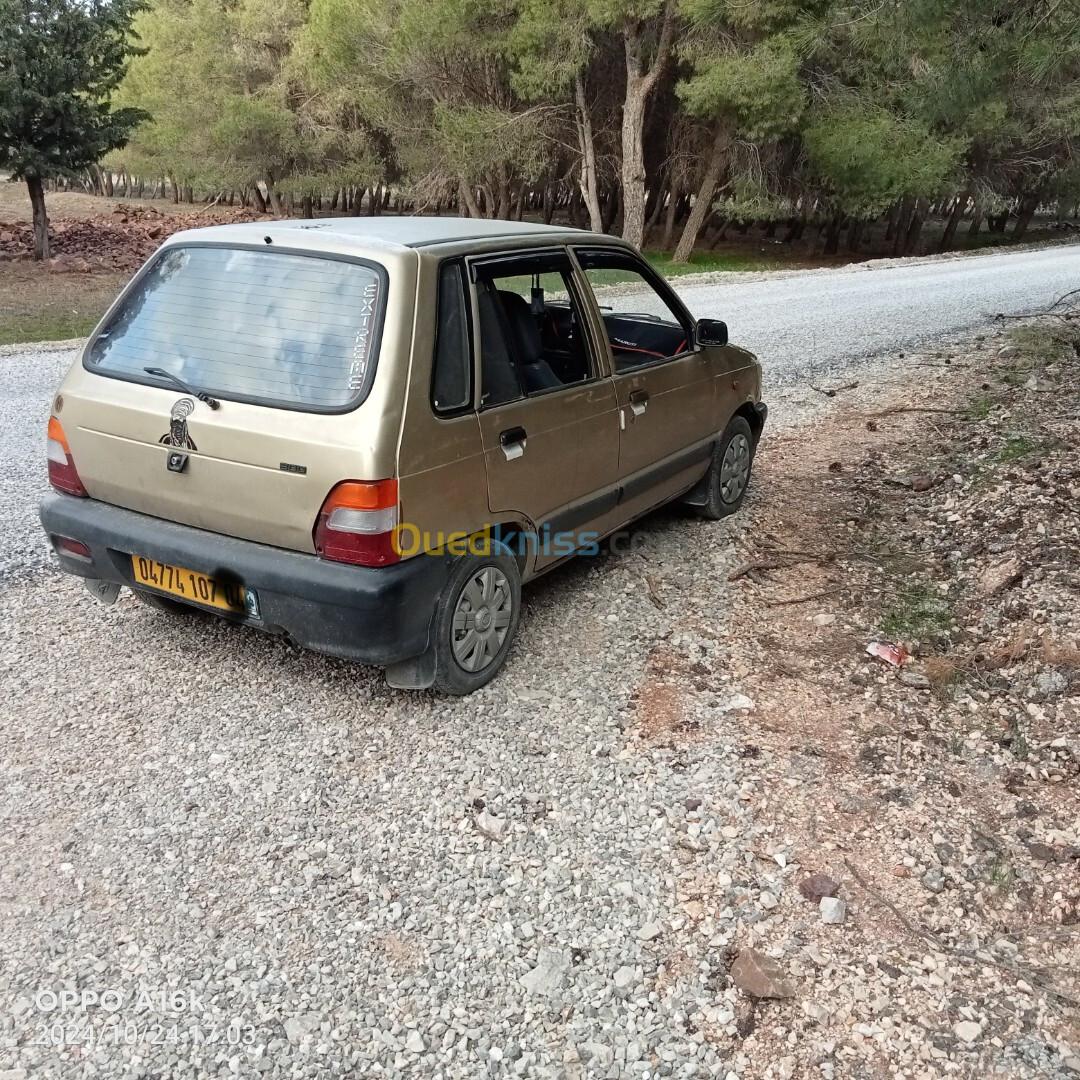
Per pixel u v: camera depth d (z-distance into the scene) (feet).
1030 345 34.91
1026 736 11.91
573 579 16.51
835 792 10.91
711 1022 7.98
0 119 65.62
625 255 15.60
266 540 11.12
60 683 12.76
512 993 8.23
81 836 9.94
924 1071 7.57
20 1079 7.34
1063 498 18.20
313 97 129.29
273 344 11.15
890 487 21.15
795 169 109.50
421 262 11.09
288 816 10.34
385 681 13.04
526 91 89.51
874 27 29.94
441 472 11.07
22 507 19.70
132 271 69.87
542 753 11.53
